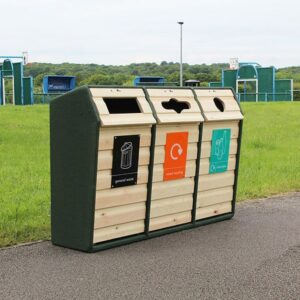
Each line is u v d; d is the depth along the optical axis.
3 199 6.48
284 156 10.34
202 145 5.20
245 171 8.62
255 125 15.98
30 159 9.44
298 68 54.31
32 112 17.95
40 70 42.53
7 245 4.64
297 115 19.50
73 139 4.35
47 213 5.82
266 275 4.05
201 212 5.34
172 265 4.21
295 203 6.49
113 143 4.38
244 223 5.51
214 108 5.27
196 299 3.59
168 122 4.74
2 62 30.55
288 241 4.91
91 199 4.31
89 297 3.58
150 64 48.38
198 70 48.72
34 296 3.57
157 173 4.79
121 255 4.40
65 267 4.10
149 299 3.57
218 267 4.19
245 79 35.72
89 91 4.25
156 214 4.87
